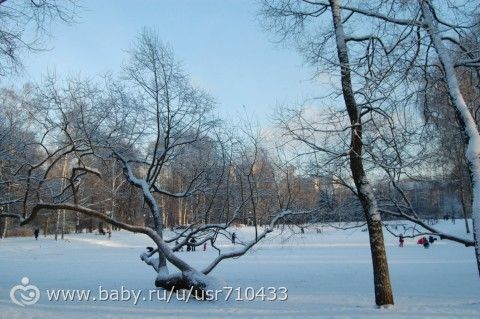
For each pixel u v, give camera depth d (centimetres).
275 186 1559
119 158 1620
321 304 1205
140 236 5391
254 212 1519
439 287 1489
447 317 967
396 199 1362
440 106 1280
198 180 1784
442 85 1202
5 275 2114
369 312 1045
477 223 979
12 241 4544
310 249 3466
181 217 2686
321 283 1677
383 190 1348
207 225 1564
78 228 5975
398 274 1873
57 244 4400
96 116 1479
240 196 1680
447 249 3244
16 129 1568
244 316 1059
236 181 1688
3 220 4991
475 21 1094
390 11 1091
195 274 1351
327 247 3647
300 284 1653
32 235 5497
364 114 1138
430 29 1025
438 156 1320
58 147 1603
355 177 1155
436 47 1069
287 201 1584
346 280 1762
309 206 1526
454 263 2277
